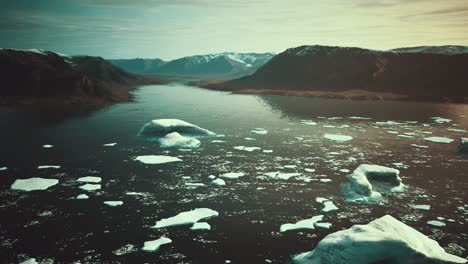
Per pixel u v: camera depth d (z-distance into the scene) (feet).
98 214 57.21
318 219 56.90
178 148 100.12
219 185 71.20
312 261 43.16
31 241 48.60
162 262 44.52
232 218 56.95
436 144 108.47
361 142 110.63
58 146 98.58
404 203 63.26
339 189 69.87
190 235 51.34
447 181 74.59
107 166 81.97
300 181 74.33
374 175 71.72
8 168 78.74
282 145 105.91
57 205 60.18
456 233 52.34
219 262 44.75
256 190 69.05
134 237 50.42
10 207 59.06
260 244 49.26
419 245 41.86
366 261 40.50
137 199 63.57
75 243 48.37
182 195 65.82
